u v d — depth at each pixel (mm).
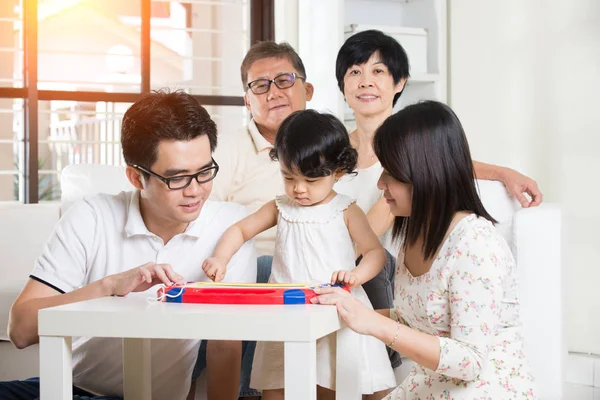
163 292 1369
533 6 3164
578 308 3051
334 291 1352
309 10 3426
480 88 3354
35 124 3451
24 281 2523
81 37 6383
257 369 1784
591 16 2994
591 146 3002
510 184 2248
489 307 1381
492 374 1421
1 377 2340
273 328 1187
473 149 3400
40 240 2582
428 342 1340
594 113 2990
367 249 1725
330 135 1675
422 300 1470
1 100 5855
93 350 1668
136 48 6559
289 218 1759
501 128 3293
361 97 2402
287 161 1683
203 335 1201
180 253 1684
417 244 1503
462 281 1396
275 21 3629
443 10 3305
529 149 3197
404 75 2473
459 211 1461
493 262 1396
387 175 1508
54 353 1244
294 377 1187
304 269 1742
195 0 4531
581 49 3023
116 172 2539
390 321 1344
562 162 3096
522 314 2150
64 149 6188
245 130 2648
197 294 1343
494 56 3297
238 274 1774
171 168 1487
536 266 2145
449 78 3459
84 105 6180
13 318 1526
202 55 6078
